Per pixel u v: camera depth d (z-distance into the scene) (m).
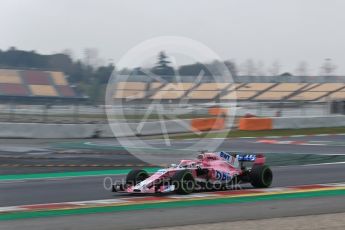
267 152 36.38
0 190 20.84
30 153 36.41
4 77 139.38
